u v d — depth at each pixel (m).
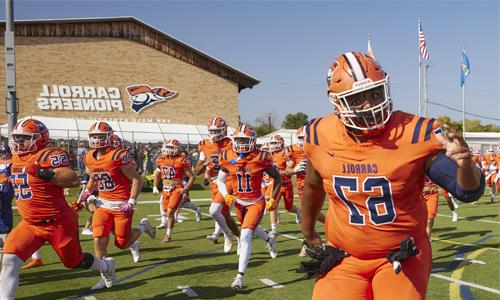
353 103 2.37
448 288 5.39
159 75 33.44
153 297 5.26
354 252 2.68
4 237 6.78
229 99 35.03
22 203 4.49
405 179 2.42
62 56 31.28
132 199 5.87
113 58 32.41
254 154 6.00
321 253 2.82
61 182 4.44
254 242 8.64
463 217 11.84
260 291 5.43
